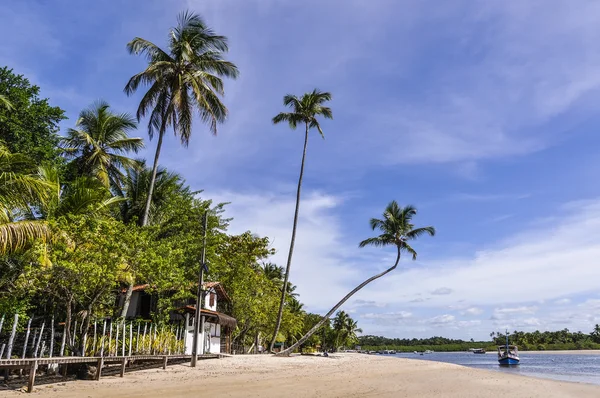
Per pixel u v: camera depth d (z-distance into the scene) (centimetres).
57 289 1667
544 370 4219
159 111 2602
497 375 2166
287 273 3659
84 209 1820
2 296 1641
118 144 2952
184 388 1289
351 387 1453
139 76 2467
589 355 12812
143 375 1606
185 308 2639
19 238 1251
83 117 2916
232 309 3475
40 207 1769
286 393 1264
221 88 2689
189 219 3083
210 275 3055
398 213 4294
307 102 3878
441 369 2459
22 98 2202
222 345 3338
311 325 8169
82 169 2831
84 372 1421
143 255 1683
